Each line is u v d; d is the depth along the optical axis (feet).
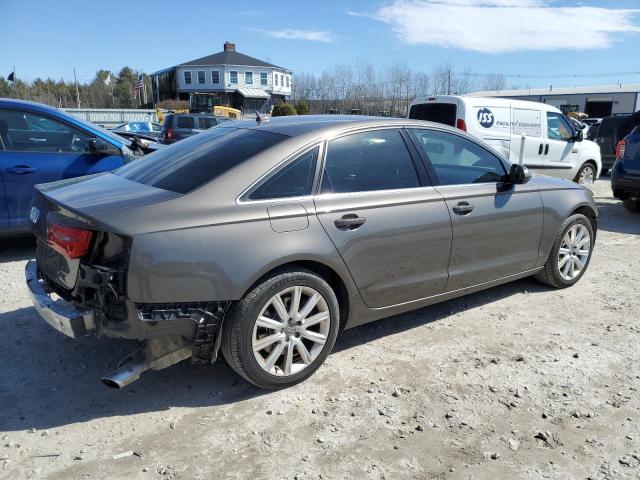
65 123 19.84
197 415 10.12
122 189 10.73
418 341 13.25
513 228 14.56
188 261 9.44
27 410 10.19
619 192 29.50
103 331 9.68
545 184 15.78
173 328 9.59
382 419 10.05
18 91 218.18
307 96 188.96
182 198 9.87
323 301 11.06
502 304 15.71
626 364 12.26
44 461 8.80
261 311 10.23
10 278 17.24
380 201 11.80
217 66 214.90
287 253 10.31
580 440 9.55
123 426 9.77
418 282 12.72
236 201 10.16
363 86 161.79
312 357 11.15
